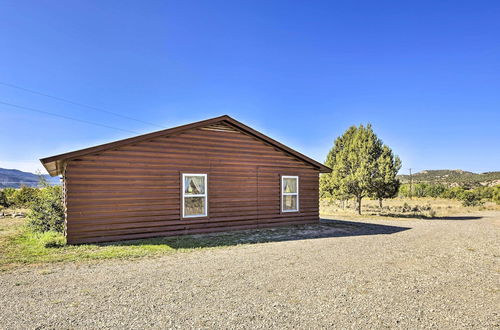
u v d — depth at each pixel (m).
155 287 4.49
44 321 3.31
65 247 7.71
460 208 26.70
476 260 6.46
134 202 9.14
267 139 11.91
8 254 6.86
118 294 4.19
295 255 6.80
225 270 5.47
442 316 3.50
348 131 24.53
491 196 37.69
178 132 10.09
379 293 4.29
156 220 9.49
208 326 3.20
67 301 3.92
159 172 9.66
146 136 9.34
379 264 6.00
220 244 8.26
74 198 8.26
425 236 9.96
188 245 8.08
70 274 5.21
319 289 4.44
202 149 10.59
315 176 13.53
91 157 8.56
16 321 3.31
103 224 8.61
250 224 11.51
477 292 4.38
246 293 4.25
